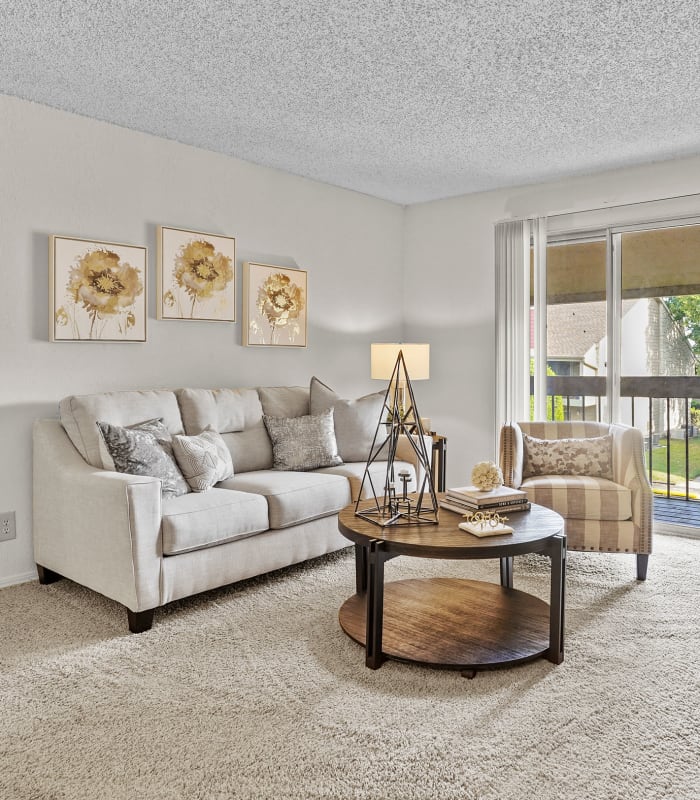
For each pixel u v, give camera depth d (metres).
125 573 2.73
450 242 5.41
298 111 3.50
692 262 4.38
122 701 2.19
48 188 3.43
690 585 3.35
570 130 3.79
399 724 2.04
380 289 5.48
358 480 3.72
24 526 3.38
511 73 3.01
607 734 2.00
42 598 3.13
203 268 4.11
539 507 2.91
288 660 2.48
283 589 3.24
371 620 2.40
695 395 4.46
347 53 2.81
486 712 2.11
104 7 2.44
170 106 3.43
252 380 4.50
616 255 4.67
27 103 3.33
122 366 3.77
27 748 1.92
